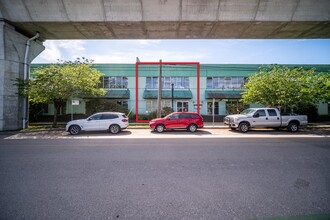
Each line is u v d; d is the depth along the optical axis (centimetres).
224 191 375
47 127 1516
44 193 365
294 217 286
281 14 1195
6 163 559
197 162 570
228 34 1448
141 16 1205
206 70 2583
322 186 397
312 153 683
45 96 1414
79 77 1526
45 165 540
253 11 1189
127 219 281
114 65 2539
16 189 383
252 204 324
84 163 560
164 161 581
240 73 2580
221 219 281
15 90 1379
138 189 384
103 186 398
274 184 407
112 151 718
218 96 2416
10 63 1341
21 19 1245
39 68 1739
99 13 1202
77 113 2422
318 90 1585
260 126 1345
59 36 1506
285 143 883
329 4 1151
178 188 389
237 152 699
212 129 1523
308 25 1277
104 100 2144
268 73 1783
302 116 1382
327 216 288
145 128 1569
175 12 1192
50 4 1181
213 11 1190
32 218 284
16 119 1385
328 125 1789
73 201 335
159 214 294
